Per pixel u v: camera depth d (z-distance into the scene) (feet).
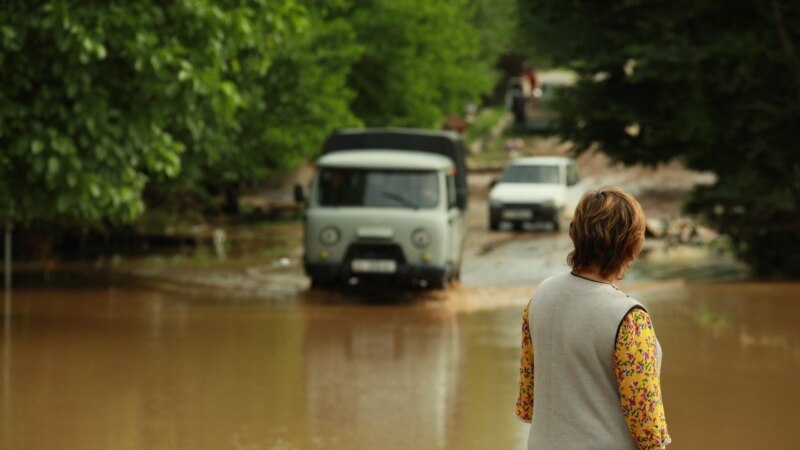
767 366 77.97
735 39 134.92
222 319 102.58
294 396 67.46
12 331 93.50
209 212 235.40
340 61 215.10
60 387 69.51
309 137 197.47
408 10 259.80
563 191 221.05
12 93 93.91
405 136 135.64
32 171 94.99
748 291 126.41
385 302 116.57
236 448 54.80
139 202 99.91
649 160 149.89
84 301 115.85
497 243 189.98
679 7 137.08
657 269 154.81
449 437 57.36
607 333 25.89
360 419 61.31
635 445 25.94
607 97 145.38
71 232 164.35
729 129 138.41
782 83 139.85
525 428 59.36
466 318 105.09
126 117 96.32
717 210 145.89
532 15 145.69
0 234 154.92
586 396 26.05
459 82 305.73
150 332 93.61
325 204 119.24
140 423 59.98
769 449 55.42
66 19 89.40
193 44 98.73
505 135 406.82
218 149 166.61
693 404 65.67
